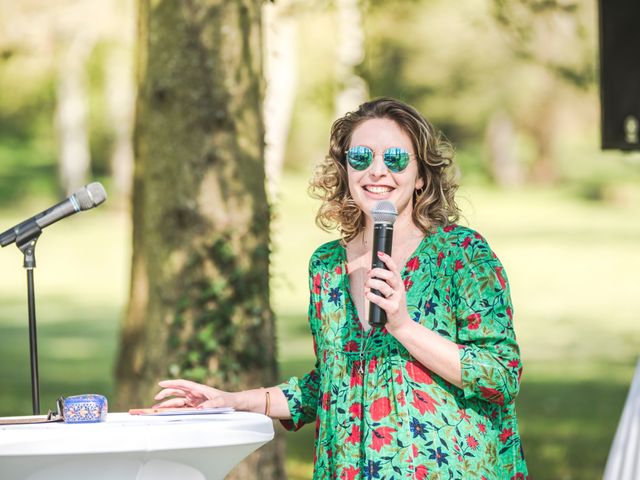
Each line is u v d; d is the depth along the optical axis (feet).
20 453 15.69
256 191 36.06
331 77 68.80
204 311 35.27
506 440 18.20
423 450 17.49
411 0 62.18
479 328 17.76
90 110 213.25
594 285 138.62
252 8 36.42
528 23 51.75
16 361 96.89
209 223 35.60
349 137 19.38
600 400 75.87
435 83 175.52
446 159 18.94
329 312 18.65
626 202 217.97
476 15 53.88
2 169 219.82
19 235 19.72
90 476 16.25
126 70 196.85
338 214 19.21
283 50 62.90
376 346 17.95
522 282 141.90
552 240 176.24
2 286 148.66
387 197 18.51
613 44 40.45
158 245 36.11
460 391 17.80
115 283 150.10
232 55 36.09
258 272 35.68
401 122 18.76
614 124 40.52
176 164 35.96
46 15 60.59
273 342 35.88
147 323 36.37
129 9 64.23
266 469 35.58
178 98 36.04
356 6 60.08
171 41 36.27
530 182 238.48
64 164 207.72
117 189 205.16
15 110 206.18
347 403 18.07
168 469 16.62
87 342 107.55
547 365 91.71
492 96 205.98
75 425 16.76
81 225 195.62
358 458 17.83
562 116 235.20
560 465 56.29
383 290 16.99
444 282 18.15
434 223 18.60
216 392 19.66
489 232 187.01
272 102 62.28
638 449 18.44
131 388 39.65
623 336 106.11
